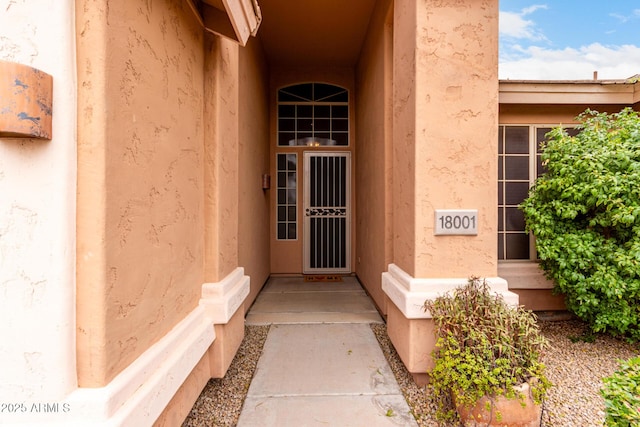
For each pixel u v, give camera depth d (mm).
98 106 1358
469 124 2816
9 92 1145
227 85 2939
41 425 1260
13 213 1260
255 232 5145
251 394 2598
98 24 1356
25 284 1265
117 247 1464
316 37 5730
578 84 4172
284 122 7020
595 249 3285
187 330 2139
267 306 4816
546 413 2375
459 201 2809
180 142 2182
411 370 2695
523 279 4223
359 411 2385
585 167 3291
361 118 6160
